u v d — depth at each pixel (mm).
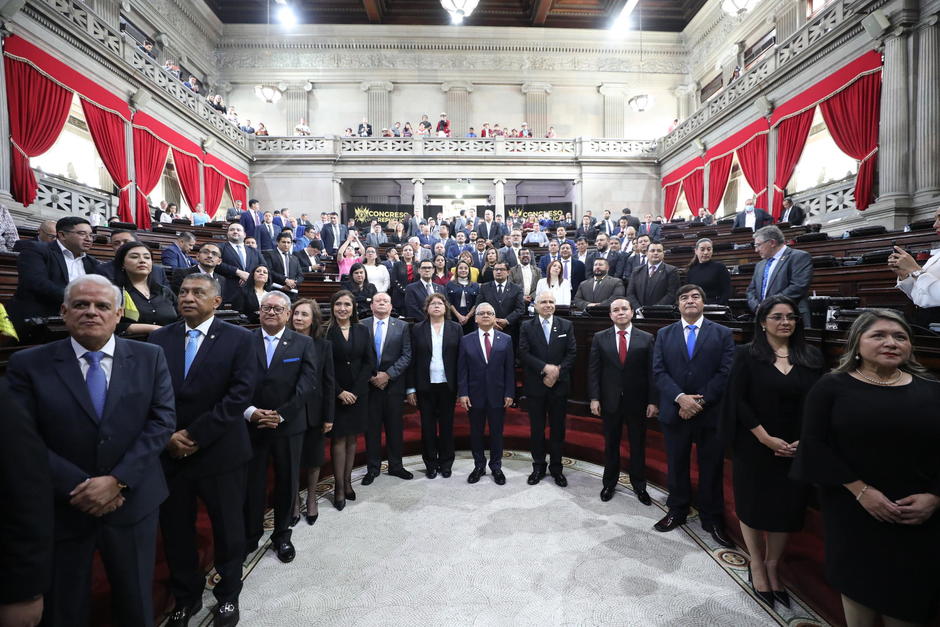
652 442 4012
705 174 14055
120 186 9703
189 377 2043
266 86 14812
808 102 10016
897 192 7875
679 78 18453
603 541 2746
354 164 16141
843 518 1572
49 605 1457
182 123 12008
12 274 3764
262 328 2746
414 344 3861
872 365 1564
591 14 17219
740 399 2205
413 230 10820
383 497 3391
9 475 1146
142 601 1670
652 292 4582
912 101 7793
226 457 2059
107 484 1503
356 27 17500
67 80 8414
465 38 17875
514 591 2299
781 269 3500
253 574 2455
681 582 2354
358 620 2104
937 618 1688
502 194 16594
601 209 16656
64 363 1553
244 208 15336
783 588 2209
